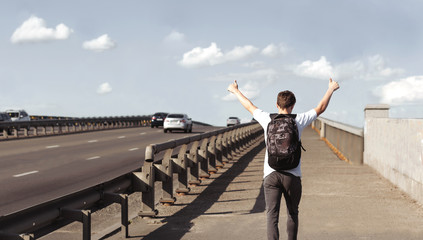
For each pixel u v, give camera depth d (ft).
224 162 56.44
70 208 17.89
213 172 46.75
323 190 34.71
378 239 21.09
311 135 115.65
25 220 15.16
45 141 93.15
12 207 30.76
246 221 25.07
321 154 65.72
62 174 46.78
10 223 14.52
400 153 34.76
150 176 25.22
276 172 15.70
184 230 23.29
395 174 36.29
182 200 31.78
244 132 80.23
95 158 61.98
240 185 38.29
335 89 15.99
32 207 15.46
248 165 53.88
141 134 123.95
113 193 21.59
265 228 23.41
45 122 120.47
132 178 25.35
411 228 23.11
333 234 22.04
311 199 31.04
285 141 15.10
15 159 60.49
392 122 37.55
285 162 15.21
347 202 29.96
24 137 105.81
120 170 49.98
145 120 224.33
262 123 15.85
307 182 38.73
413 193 30.81
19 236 14.12
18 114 135.64
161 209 28.73
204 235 22.25
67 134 121.19
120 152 70.54
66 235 23.82
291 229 16.51
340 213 26.68
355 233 22.20
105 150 73.82
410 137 31.89
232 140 64.54
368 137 49.70
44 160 59.47
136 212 29.91
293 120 15.28
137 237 22.02
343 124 60.90
